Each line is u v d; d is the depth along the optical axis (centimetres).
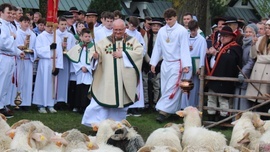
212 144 1206
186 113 1417
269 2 4447
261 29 1862
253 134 1246
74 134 1135
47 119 1809
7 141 1197
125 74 1590
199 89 1862
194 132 1278
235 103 1775
